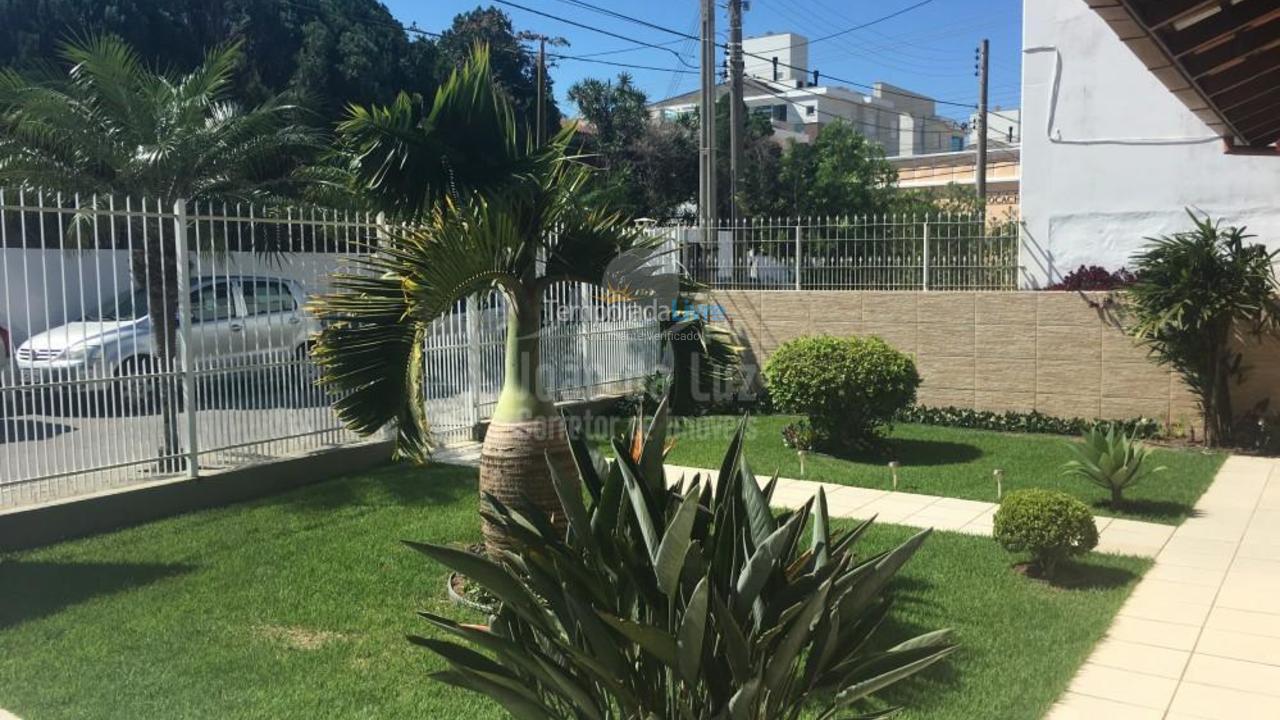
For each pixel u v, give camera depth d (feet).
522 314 18.61
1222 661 15.23
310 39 77.15
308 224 27.12
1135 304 34.42
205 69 32.68
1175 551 21.30
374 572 19.70
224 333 26.32
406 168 19.04
